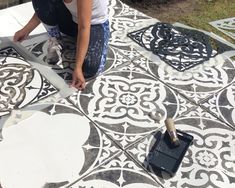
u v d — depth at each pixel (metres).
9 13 3.10
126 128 2.26
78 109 2.35
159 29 3.09
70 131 2.21
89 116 2.31
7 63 2.62
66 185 1.94
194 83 2.62
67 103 2.38
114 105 2.40
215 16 3.79
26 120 2.24
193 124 2.33
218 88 2.60
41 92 2.43
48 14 2.61
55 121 2.25
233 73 2.74
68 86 2.48
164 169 2.03
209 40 3.05
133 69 2.68
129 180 1.99
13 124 2.21
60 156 2.07
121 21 3.15
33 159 2.04
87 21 2.29
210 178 2.04
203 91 2.57
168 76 2.66
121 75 2.62
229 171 2.09
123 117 2.33
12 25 2.98
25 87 2.45
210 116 2.39
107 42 2.62
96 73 2.58
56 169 2.00
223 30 3.55
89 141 2.16
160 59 2.79
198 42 2.99
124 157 2.10
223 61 2.84
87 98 2.43
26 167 1.99
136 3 3.96
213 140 2.24
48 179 1.95
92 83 2.54
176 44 2.94
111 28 3.05
